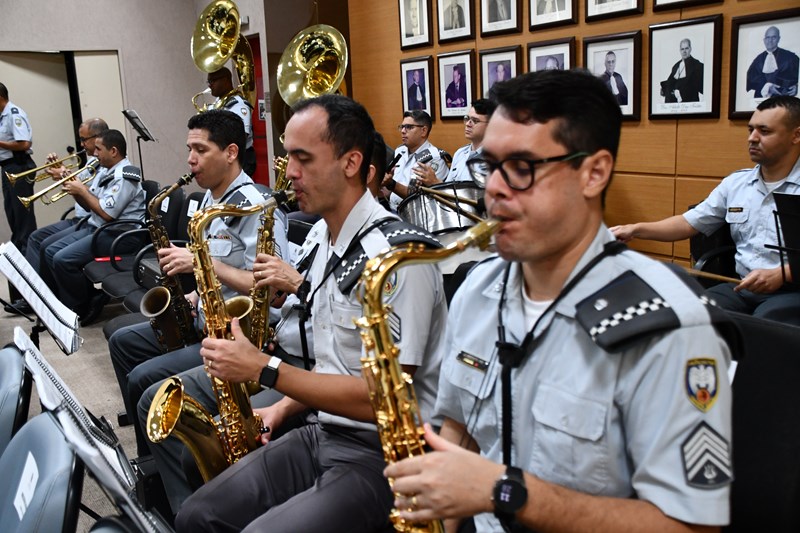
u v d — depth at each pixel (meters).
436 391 1.58
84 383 3.55
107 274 3.86
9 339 4.27
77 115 7.53
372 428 1.57
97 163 4.88
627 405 0.92
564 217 0.95
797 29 2.88
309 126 1.62
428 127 4.68
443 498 0.88
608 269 0.99
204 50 5.28
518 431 1.03
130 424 3.05
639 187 3.67
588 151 0.94
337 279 1.62
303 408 1.86
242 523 1.54
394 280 1.48
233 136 2.64
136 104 7.78
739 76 3.12
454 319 1.19
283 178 2.98
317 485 1.48
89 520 2.30
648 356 0.89
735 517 1.10
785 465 1.05
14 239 6.25
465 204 2.66
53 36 7.22
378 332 1.12
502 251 0.98
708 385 0.86
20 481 1.23
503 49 4.21
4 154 6.08
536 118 0.92
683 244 3.52
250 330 2.08
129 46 7.64
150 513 1.58
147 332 2.72
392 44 5.18
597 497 0.90
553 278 1.02
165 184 8.07
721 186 2.81
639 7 3.45
